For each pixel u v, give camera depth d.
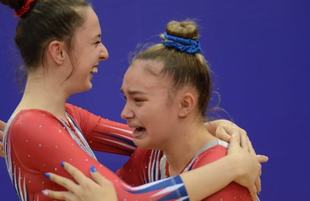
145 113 3.03
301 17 5.74
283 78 5.78
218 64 5.82
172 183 2.91
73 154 2.96
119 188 2.90
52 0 3.08
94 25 3.17
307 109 5.77
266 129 5.81
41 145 2.95
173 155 3.20
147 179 3.55
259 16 5.77
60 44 3.06
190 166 3.12
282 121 5.80
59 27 3.05
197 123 3.17
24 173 3.05
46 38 3.05
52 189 3.00
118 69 5.88
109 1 5.87
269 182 5.85
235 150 3.08
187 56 3.08
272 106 5.80
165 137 3.10
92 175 2.90
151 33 5.84
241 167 2.98
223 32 5.82
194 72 3.07
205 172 2.93
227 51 5.82
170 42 3.09
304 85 5.76
